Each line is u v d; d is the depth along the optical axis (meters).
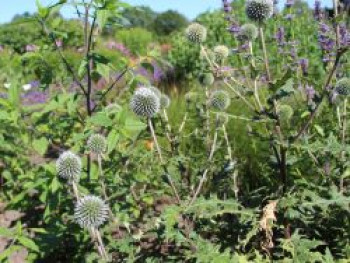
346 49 0.64
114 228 0.78
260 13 0.73
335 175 0.73
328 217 0.69
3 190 1.10
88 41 0.72
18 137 1.07
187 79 2.49
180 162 0.75
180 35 3.12
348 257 0.64
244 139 1.18
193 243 0.61
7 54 3.39
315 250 0.71
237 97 0.69
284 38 1.30
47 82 0.78
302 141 0.74
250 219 0.62
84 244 0.77
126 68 0.75
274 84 0.62
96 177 0.72
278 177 0.80
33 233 0.92
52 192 0.64
